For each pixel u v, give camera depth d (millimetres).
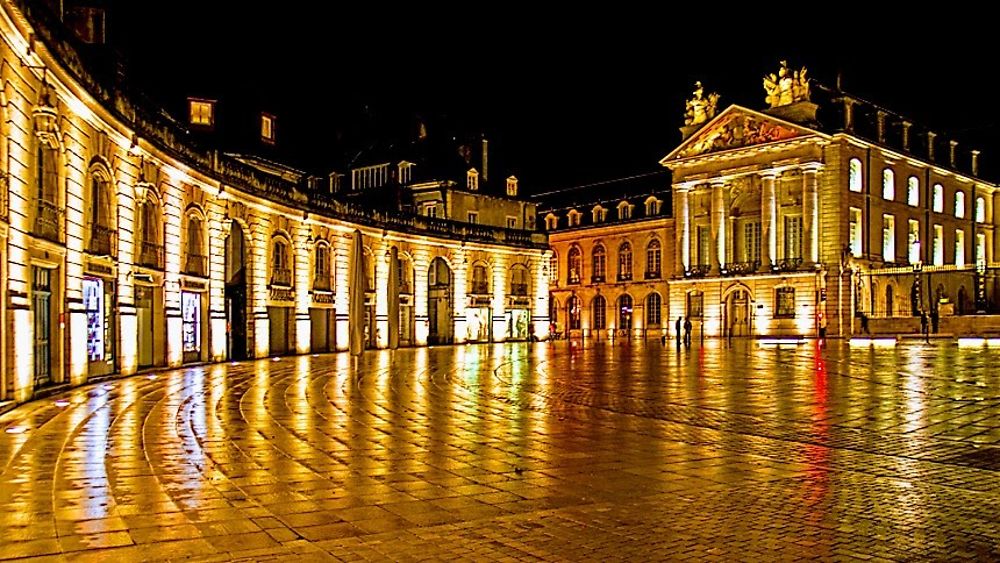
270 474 9742
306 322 39969
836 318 58938
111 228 22797
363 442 12094
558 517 7863
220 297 32125
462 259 55312
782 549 6840
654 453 11320
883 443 12164
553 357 36312
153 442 11930
